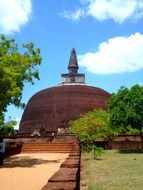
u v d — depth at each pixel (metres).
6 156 36.22
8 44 30.03
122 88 46.88
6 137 60.59
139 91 44.84
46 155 40.25
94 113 62.38
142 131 54.50
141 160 29.88
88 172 20.92
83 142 38.66
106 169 22.58
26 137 60.94
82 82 108.88
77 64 113.25
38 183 16.55
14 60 28.66
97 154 34.12
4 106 28.14
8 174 20.38
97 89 105.06
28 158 34.66
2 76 25.78
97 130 49.88
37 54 30.27
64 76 110.00
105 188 14.45
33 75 30.11
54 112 96.00
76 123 60.94
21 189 14.75
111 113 46.59
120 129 48.69
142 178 17.61
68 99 98.06
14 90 26.84
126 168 22.94
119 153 42.66
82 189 14.61
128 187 14.64
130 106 44.12
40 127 94.94
